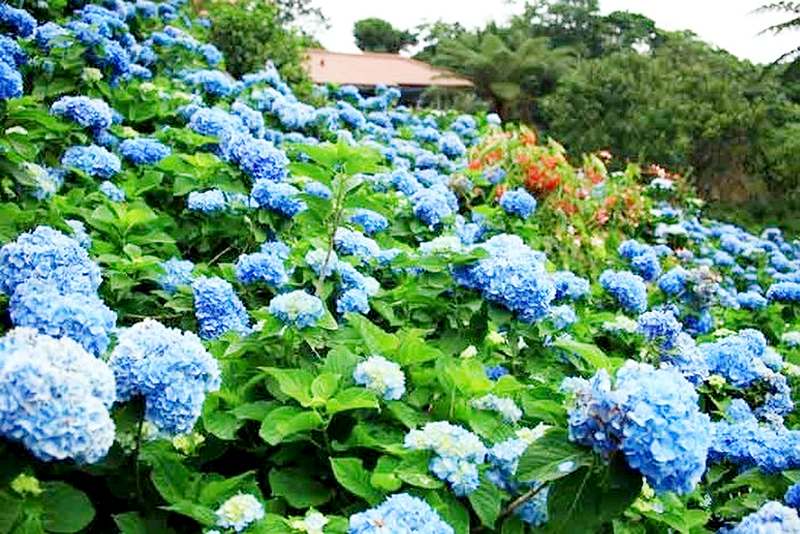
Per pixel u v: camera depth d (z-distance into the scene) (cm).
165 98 592
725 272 815
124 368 201
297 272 335
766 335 578
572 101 2388
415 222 451
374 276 376
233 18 1070
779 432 300
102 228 354
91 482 227
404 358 265
